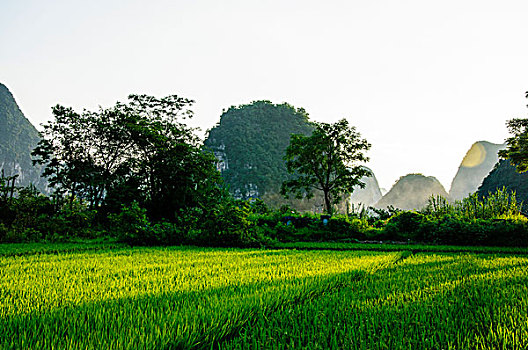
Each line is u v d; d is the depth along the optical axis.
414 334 2.79
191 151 27.72
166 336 2.69
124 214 13.62
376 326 3.01
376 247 11.56
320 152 35.31
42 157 29.02
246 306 3.39
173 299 3.87
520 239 12.25
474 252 10.27
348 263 7.11
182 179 25.67
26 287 4.61
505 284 4.76
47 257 8.30
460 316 3.26
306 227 16.06
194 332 2.76
